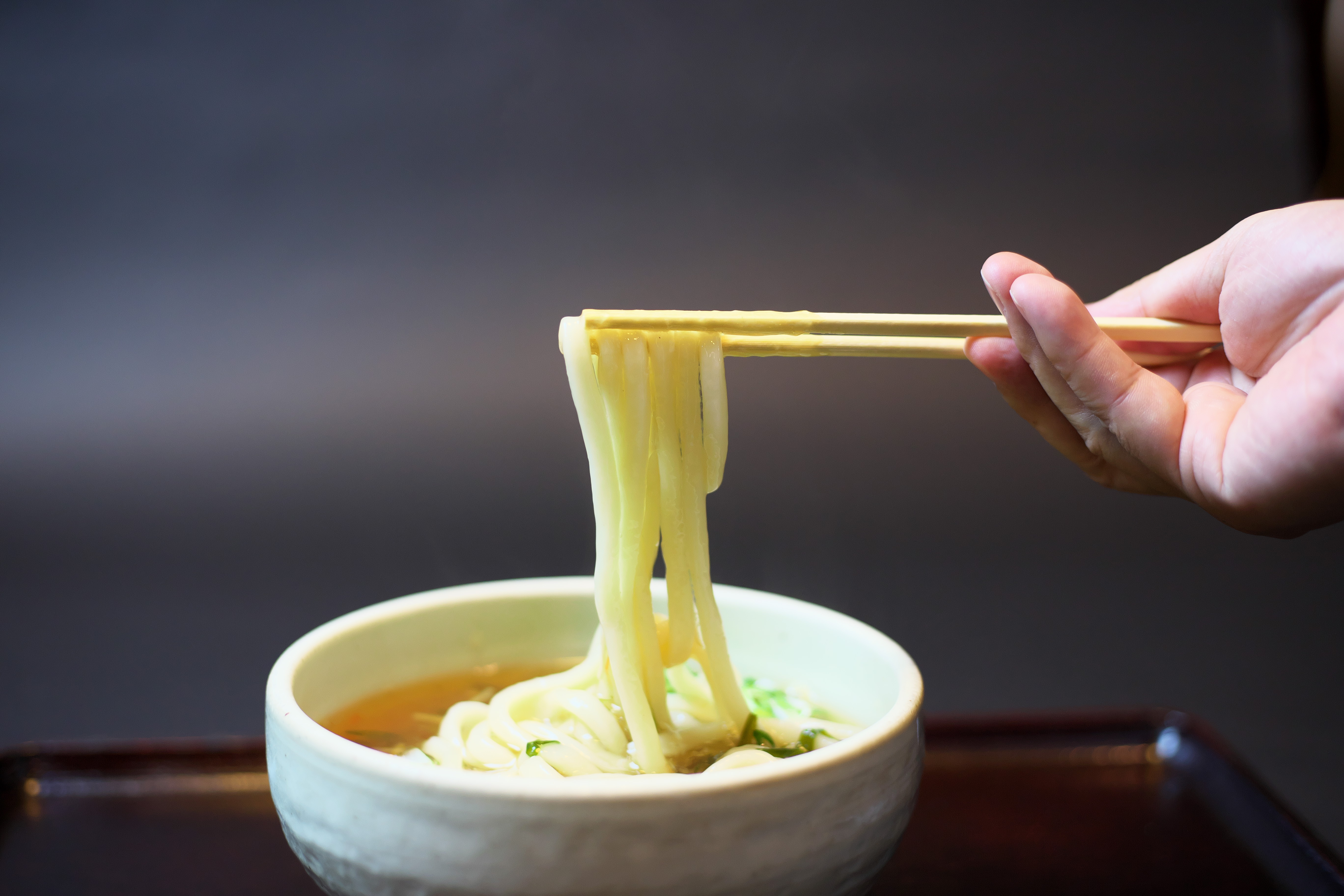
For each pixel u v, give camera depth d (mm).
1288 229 548
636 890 461
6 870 575
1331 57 1156
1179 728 662
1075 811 619
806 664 574
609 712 550
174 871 577
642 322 534
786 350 561
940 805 623
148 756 631
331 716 543
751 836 464
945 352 580
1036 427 611
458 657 583
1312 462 518
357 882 479
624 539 541
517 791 458
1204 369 600
